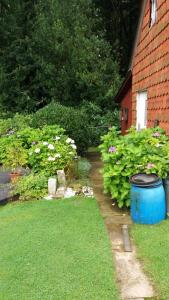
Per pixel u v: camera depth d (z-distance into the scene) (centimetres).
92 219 501
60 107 1027
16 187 637
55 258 385
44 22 1568
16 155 772
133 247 416
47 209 548
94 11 1750
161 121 700
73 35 1572
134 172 530
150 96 792
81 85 1527
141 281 341
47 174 691
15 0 1656
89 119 1452
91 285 332
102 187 689
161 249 402
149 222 480
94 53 1556
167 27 657
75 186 668
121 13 2019
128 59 1920
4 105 1584
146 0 841
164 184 508
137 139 588
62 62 1568
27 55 1609
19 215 527
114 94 1520
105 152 613
